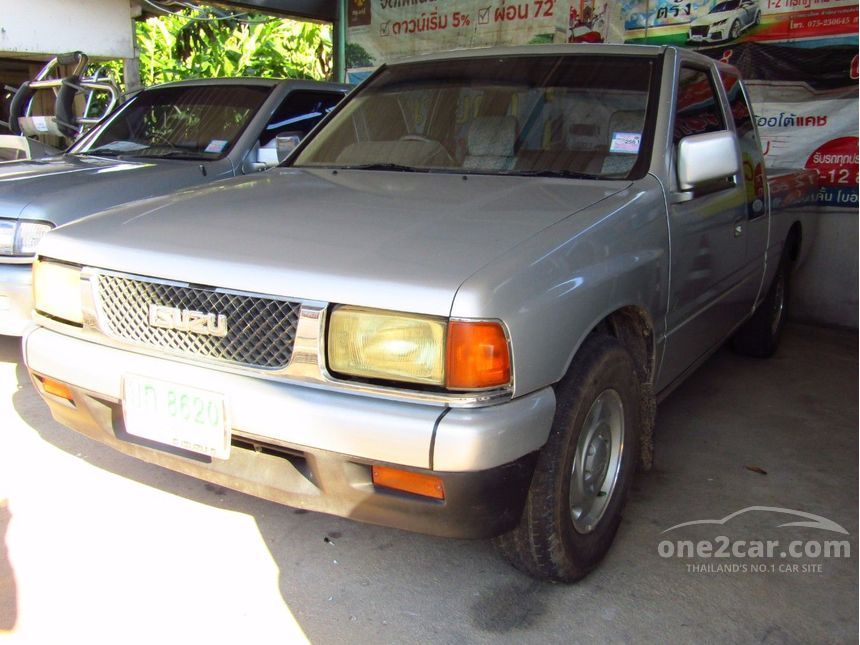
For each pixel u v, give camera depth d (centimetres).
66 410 257
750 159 397
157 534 274
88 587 244
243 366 214
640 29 628
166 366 223
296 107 538
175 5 794
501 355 196
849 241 581
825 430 392
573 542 242
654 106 307
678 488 325
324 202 266
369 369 201
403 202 263
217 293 215
